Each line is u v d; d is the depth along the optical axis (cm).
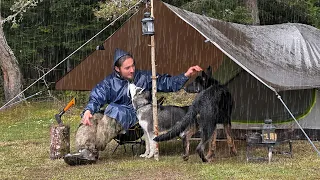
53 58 1598
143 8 661
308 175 565
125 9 1195
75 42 1470
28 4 1357
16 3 1327
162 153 688
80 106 1321
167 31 701
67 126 675
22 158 675
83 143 640
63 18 1502
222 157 652
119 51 683
